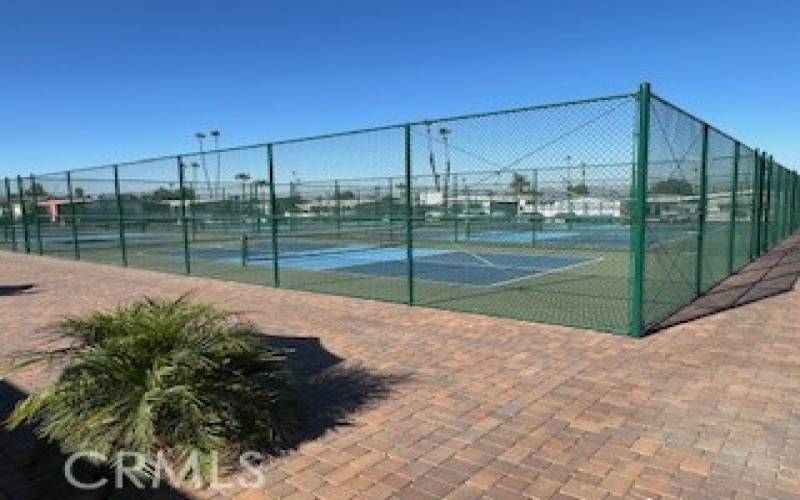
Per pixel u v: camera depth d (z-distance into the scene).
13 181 24.11
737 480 3.87
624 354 6.71
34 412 4.30
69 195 19.22
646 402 5.24
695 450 4.30
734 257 13.62
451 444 4.49
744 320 8.27
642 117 7.23
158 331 4.40
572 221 14.87
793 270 13.72
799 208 30.25
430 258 19.00
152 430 3.93
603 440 4.50
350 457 4.30
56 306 10.74
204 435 4.07
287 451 4.40
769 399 5.26
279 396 4.90
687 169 9.38
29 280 14.26
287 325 8.49
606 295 11.08
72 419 4.07
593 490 3.78
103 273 15.62
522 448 4.40
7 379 6.23
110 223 20.14
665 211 8.51
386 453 4.36
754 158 15.87
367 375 6.15
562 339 7.43
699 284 10.12
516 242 24.34
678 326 7.98
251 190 20.36
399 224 21.78
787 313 8.72
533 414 5.03
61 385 4.26
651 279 8.42
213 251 22.94
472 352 6.93
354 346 7.30
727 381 5.74
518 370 6.22
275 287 12.25
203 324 4.64
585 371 6.13
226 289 12.25
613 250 20.48
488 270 15.42
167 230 25.31
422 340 7.52
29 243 23.12
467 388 5.71
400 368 6.38
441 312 9.28
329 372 6.28
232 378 4.51
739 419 4.84
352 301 10.45
